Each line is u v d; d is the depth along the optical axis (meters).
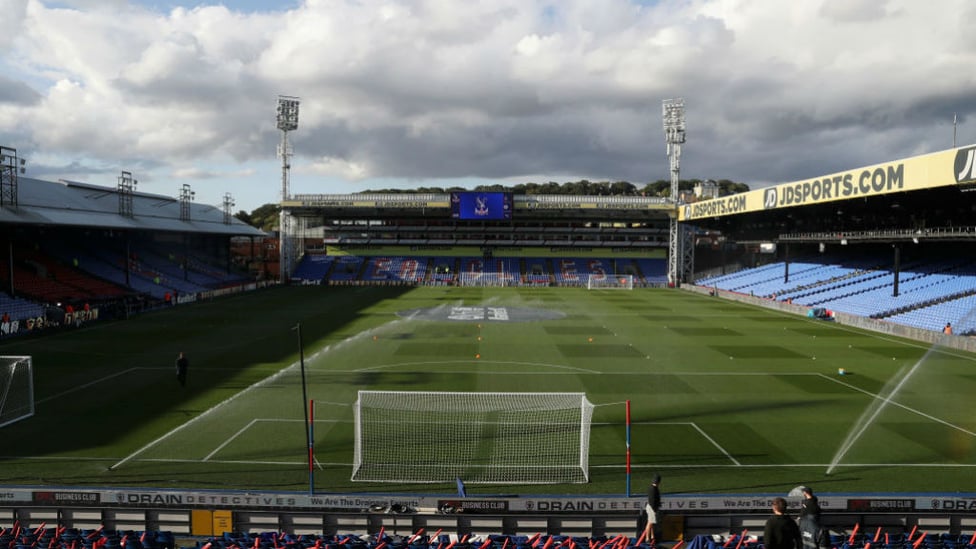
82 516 13.86
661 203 86.19
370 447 18.12
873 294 51.56
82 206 53.09
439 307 57.56
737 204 64.38
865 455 17.66
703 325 45.78
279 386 25.67
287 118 83.12
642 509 13.75
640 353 33.84
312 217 98.00
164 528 13.81
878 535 12.75
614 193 189.25
